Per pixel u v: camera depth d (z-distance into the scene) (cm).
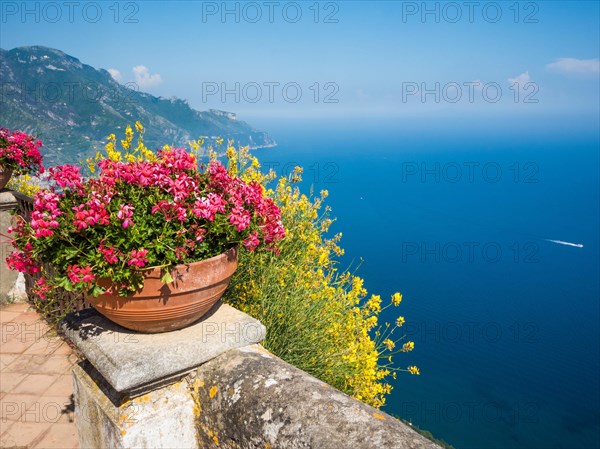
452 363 11619
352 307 391
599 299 17012
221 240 179
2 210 468
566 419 8838
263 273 314
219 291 180
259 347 184
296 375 151
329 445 117
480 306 16488
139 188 172
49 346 404
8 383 349
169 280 153
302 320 320
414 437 115
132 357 157
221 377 160
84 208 157
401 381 10456
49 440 285
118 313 164
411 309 15738
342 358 336
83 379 187
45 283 178
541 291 18212
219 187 198
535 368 11462
